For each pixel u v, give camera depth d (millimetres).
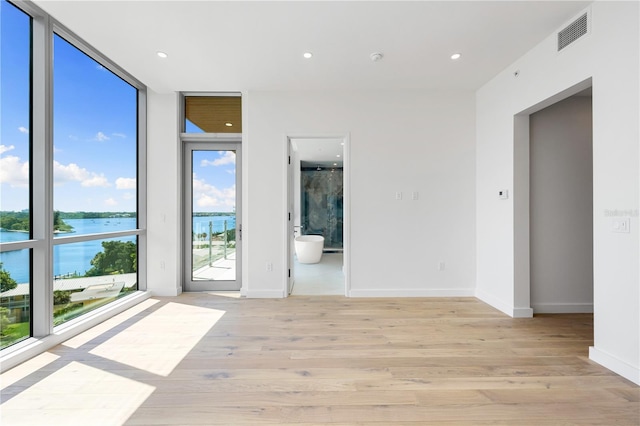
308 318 3100
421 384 1886
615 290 2004
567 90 2457
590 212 3223
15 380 1933
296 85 3699
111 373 2018
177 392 1805
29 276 2416
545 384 1879
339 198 8562
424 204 3902
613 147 2012
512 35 2627
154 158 3959
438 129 3887
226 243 4184
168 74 3381
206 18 2375
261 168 3867
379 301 3699
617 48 1990
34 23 2418
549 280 3236
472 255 3891
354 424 1528
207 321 3014
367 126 3885
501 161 3342
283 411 1629
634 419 1560
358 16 2367
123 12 2287
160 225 3967
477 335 2654
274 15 2344
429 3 2215
